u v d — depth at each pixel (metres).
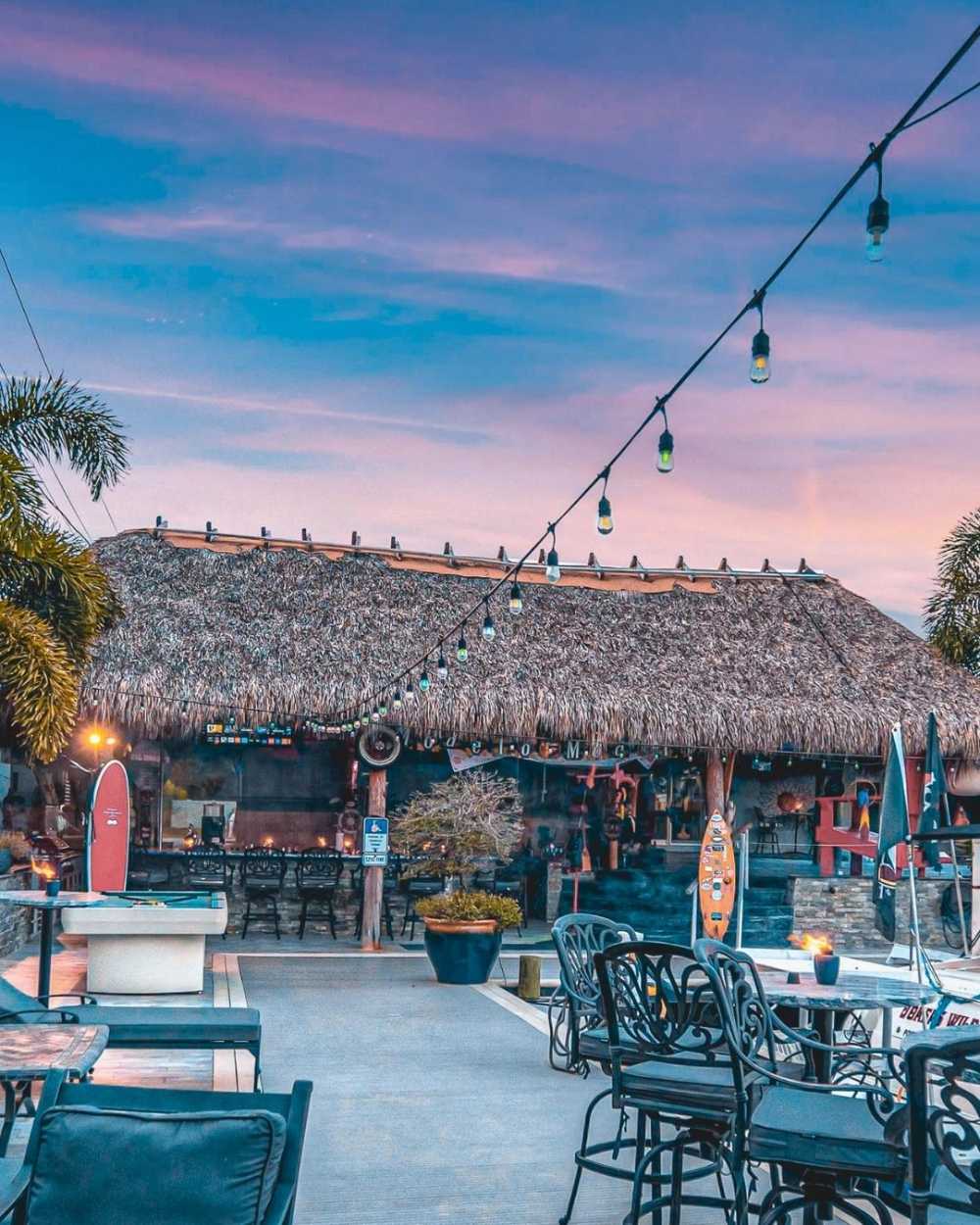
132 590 18.67
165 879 17.75
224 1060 8.89
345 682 17.45
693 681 19.20
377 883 16.77
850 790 22.73
